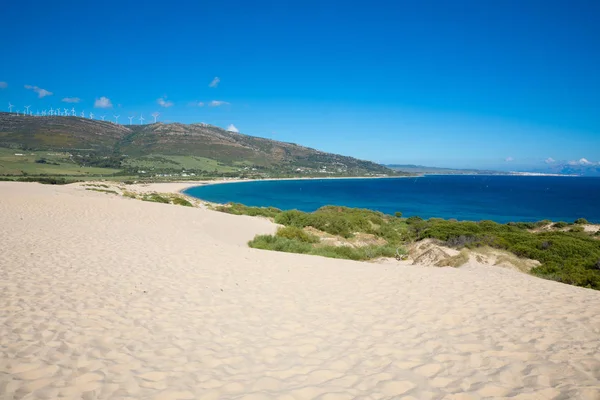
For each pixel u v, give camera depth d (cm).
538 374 395
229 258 1103
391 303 684
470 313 618
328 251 1761
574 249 1759
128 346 462
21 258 883
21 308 559
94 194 3722
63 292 656
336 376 402
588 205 8725
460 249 1756
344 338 515
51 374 377
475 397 351
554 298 713
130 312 586
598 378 381
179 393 358
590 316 595
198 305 646
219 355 454
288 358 450
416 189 15362
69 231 1359
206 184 14838
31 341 450
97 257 966
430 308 650
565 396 347
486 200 10112
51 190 3631
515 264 1515
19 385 351
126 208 2339
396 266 1139
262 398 353
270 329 549
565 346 471
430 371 410
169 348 465
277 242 1811
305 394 362
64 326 505
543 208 8050
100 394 347
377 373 407
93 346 453
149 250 1126
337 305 673
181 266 941
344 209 4016
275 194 11619
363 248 2034
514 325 555
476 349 468
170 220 2114
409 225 3572
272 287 794
